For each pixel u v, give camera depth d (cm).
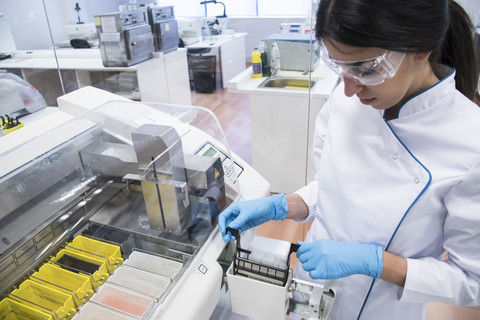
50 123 100
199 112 112
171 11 377
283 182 267
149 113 104
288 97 235
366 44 50
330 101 96
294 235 229
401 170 73
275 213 95
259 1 420
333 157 85
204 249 79
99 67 334
